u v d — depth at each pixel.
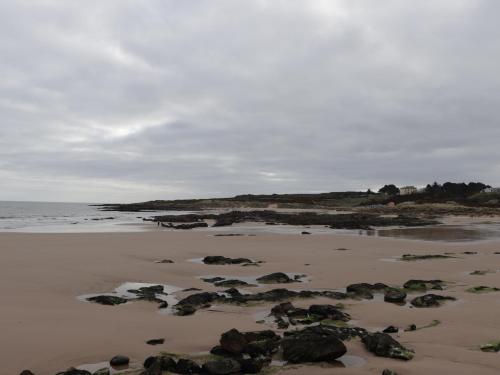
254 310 9.57
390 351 6.29
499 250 21.19
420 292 11.41
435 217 61.44
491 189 109.50
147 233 31.17
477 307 9.50
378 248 21.86
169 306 10.05
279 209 106.81
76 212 95.00
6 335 7.09
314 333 6.62
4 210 101.06
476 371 5.65
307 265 16.20
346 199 136.75
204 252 20.20
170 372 5.67
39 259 16.36
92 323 8.01
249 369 5.73
